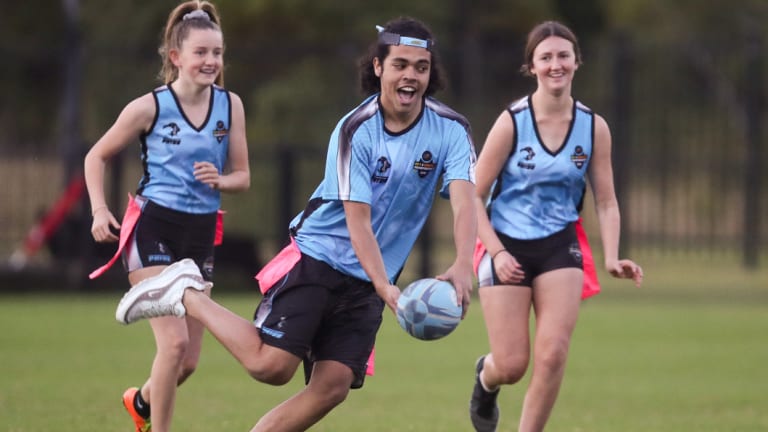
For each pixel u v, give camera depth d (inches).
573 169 970.1
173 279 832.3
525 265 966.4
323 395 827.4
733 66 3747.5
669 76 3833.7
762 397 1416.1
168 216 968.9
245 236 2955.2
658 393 1446.9
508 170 977.5
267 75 3656.5
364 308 839.7
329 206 834.8
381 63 805.9
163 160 966.4
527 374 1637.6
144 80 3619.6
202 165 936.3
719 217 3833.7
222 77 1010.7
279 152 2790.4
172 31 969.5
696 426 1182.3
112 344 1841.8
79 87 2903.5
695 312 2534.5
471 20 4202.8
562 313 941.8
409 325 779.4
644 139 3932.1
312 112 3437.5
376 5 3732.8
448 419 1207.6
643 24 4195.4
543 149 966.4
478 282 983.0
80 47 2918.3
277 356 812.0
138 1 3855.8
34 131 4074.8
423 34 801.6
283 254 849.5
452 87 3159.5
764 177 3629.4
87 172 956.6
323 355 833.5
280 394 1379.2
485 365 994.7
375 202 826.2
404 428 1136.8
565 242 968.9
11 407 1209.4
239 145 992.2
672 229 4001.0
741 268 3449.8
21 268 2790.4
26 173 3102.9
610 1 4453.7
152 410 919.0
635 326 2253.9
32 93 4087.1
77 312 2336.4
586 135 973.8
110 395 1321.4
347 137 811.4
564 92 966.4
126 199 2947.8
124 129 957.8
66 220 2851.9
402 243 848.9
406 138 819.4
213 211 994.7
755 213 3142.2
